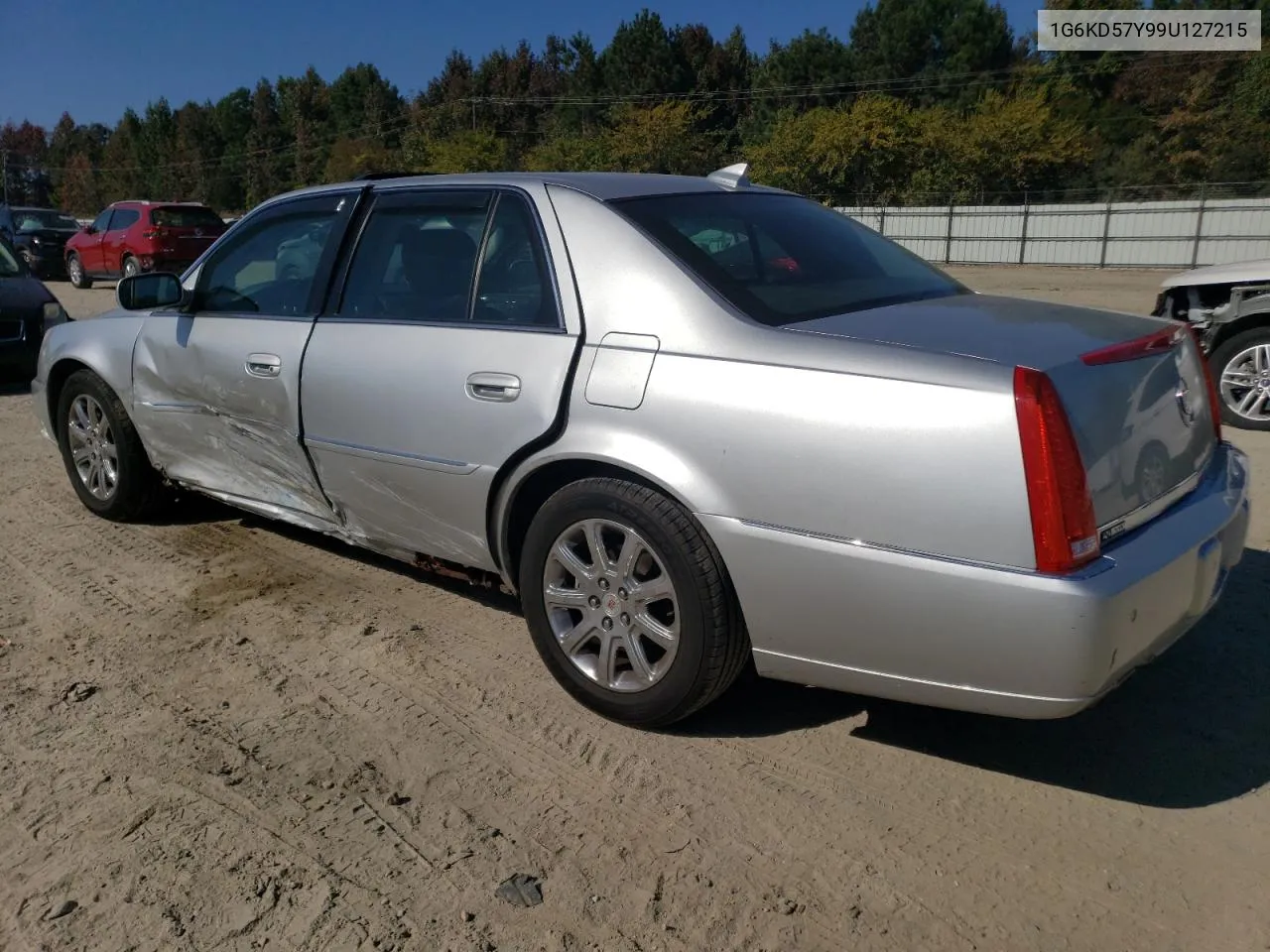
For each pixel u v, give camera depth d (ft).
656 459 10.09
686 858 9.07
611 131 184.34
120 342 16.62
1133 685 11.85
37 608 14.48
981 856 9.02
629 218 11.22
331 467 13.32
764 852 9.12
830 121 145.69
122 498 17.47
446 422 11.78
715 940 8.13
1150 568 8.73
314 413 13.29
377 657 12.82
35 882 8.87
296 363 13.48
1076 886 8.64
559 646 11.34
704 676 10.27
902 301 11.24
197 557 16.37
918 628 9.00
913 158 144.36
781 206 13.07
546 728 11.18
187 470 16.19
